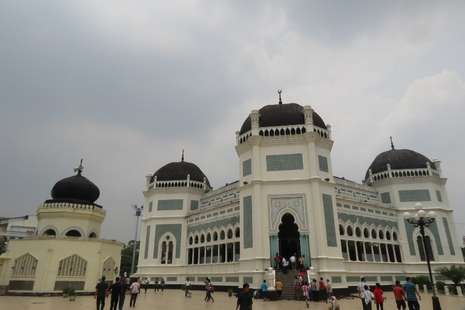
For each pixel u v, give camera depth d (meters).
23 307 19.47
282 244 31.44
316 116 33.22
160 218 43.12
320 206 28.27
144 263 42.19
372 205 36.56
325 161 31.09
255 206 29.02
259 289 25.64
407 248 37.56
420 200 39.31
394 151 43.34
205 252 37.81
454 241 38.59
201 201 44.06
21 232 69.44
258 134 31.47
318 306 20.33
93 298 26.03
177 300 24.56
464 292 31.83
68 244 29.56
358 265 32.22
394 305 22.00
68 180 36.50
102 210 37.19
